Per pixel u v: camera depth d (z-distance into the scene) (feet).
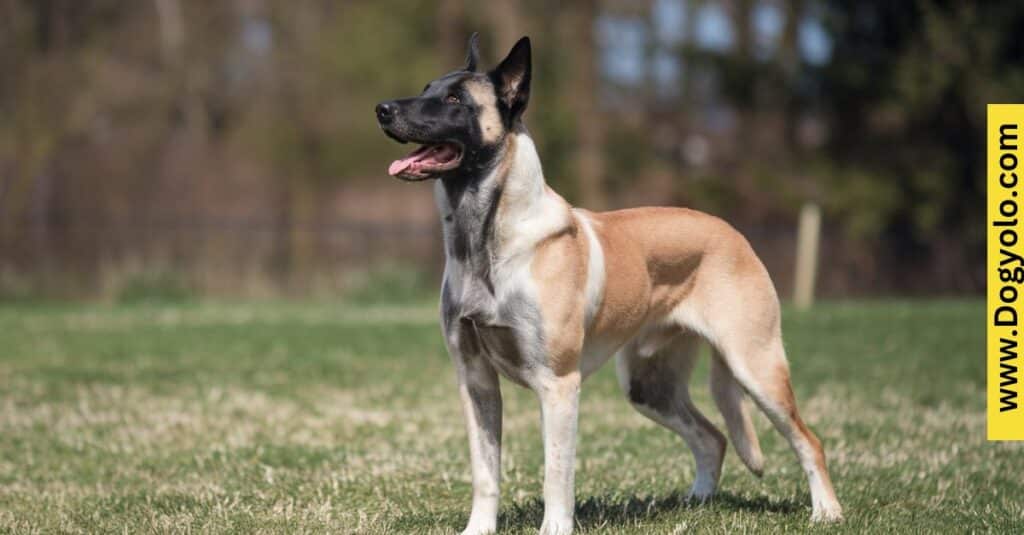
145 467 24.36
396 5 97.50
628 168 99.76
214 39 95.96
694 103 102.47
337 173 98.27
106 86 91.81
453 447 25.76
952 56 83.15
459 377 17.74
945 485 21.48
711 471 20.84
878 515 19.22
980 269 84.38
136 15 93.71
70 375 37.52
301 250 84.84
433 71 94.68
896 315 53.21
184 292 75.10
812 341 43.88
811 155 92.22
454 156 16.66
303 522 18.99
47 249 81.87
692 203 95.20
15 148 90.33
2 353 43.60
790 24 95.96
